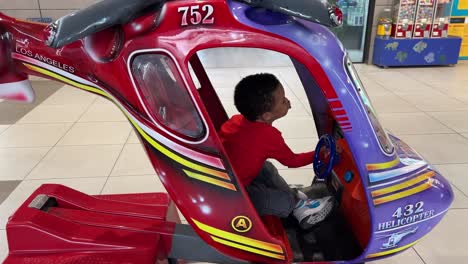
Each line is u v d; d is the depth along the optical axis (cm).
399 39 522
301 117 337
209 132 113
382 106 368
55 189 154
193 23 107
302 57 110
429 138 295
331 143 141
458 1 547
